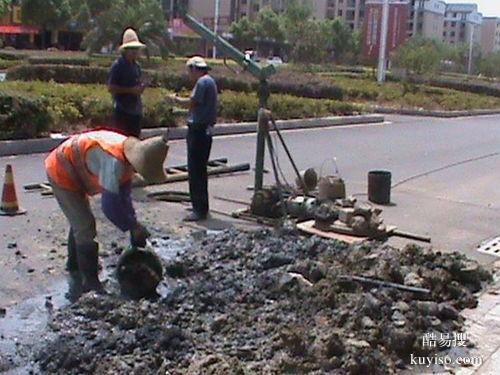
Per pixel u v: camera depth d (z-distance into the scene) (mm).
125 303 5105
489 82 53000
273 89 25375
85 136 5402
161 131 14867
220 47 8680
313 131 18766
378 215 7711
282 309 5164
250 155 13531
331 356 4422
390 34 42062
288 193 8570
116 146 5230
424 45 47000
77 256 5730
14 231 7223
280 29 69312
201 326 4871
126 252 5523
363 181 11367
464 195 10711
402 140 17906
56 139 12695
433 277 5770
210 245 6730
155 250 6691
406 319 5027
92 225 5625
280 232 7211
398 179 11789
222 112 18016
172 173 10445
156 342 4516
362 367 4367
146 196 9148
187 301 5246
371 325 4832
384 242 7445
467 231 8344
